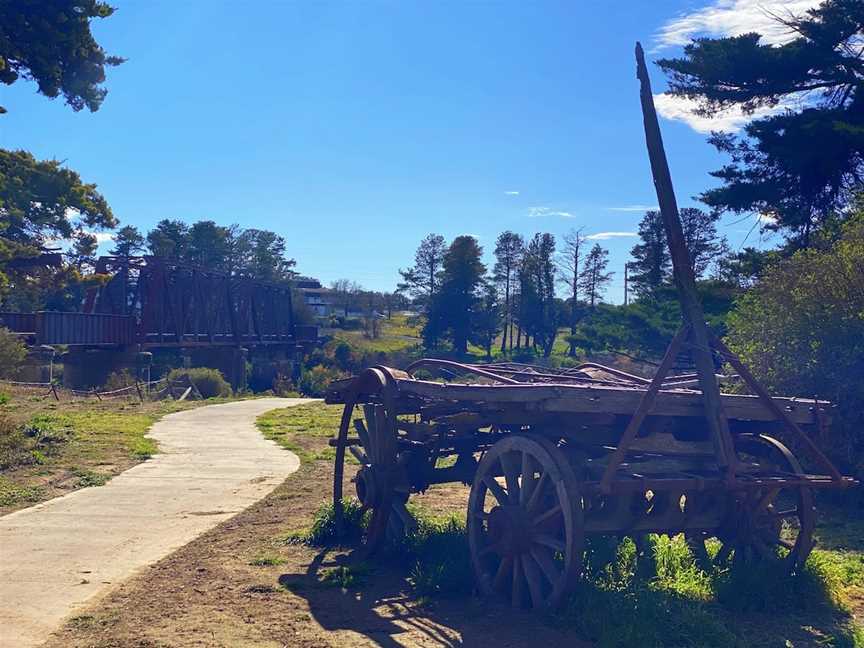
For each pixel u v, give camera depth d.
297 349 71.50
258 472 14.32
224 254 114.88
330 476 13.90
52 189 24.22
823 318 11.37
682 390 6.96
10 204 23.02
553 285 85.50
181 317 51.28
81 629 5.89
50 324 39.56
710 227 59.22
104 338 43.69
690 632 5.43
